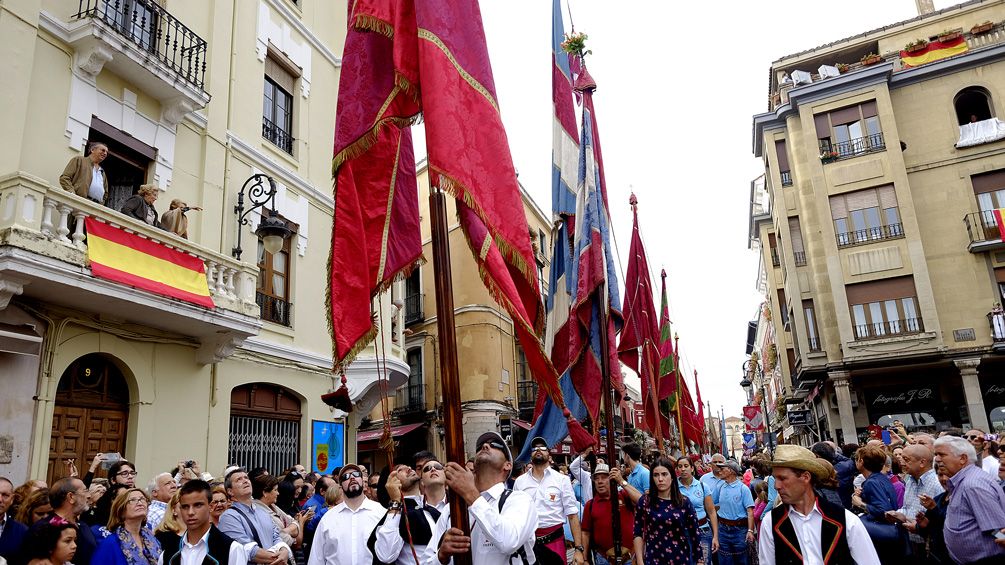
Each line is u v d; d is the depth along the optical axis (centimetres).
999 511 379
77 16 905
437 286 340
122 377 927
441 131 360
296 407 1247
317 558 482
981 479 390
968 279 2252
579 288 788
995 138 2297
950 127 2384
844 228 2427
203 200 1091
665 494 584
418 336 2391
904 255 2308
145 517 475
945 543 407
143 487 902
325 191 1435
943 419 2302
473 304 2347
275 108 1339
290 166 1338
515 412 2436
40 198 755
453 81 377
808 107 2556
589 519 638
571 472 838
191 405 1003
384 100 411
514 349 2555
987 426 2114
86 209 806
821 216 2450
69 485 477
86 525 475
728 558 831
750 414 2919
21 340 757
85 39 903
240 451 1105
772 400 4934
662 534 571
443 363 330
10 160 810
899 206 2345
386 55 425
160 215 1011
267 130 1305
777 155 2719
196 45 1089
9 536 454
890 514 489
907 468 498
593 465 779
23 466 761
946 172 2359
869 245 2369
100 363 898
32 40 855
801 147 2594
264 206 1223
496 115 402
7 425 750
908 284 2302
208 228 1095
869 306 2339
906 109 2466
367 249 404
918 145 2419
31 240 725
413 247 436
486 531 321
